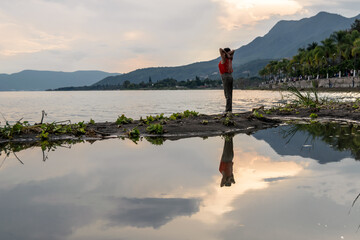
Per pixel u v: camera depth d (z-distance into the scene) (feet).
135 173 13.75
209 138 24.61
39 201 10.25
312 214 8.73
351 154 16.48
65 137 26.18
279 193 10.52
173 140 23.89
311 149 18.29
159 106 82.38
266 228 7.91
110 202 10.02
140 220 8.55
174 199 10.19
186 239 7.41
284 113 43.83
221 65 35.76
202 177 12.84
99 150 19.98
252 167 14.35
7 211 9.37
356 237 7.40
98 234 7.76
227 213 8.91
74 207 9.64
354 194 10.24
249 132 27.68
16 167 15.38
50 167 15.30
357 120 34.47
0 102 140.56
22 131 26.84
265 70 510.99
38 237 7.64
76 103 117.60
